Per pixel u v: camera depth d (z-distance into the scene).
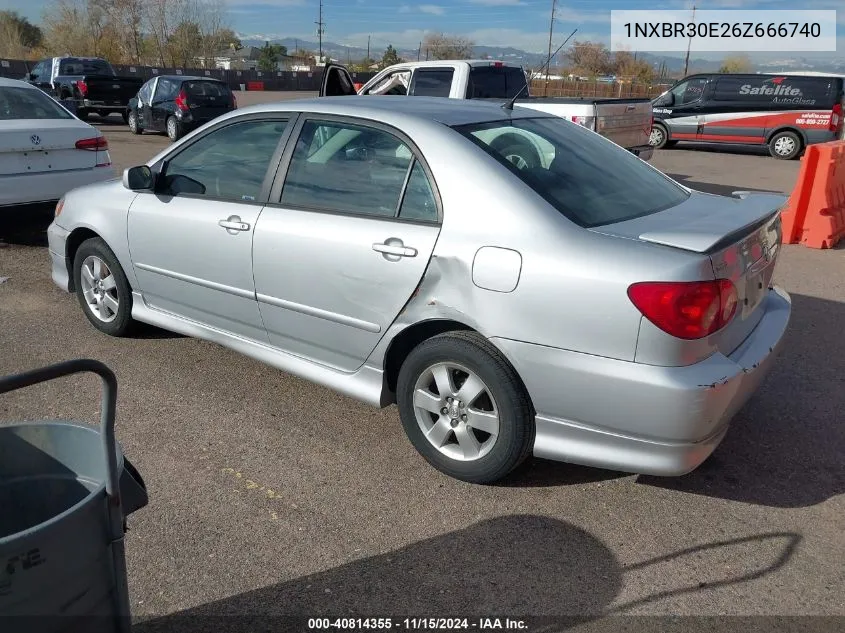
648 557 2.86
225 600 2.60
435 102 3.91
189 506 3.13
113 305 4.87
